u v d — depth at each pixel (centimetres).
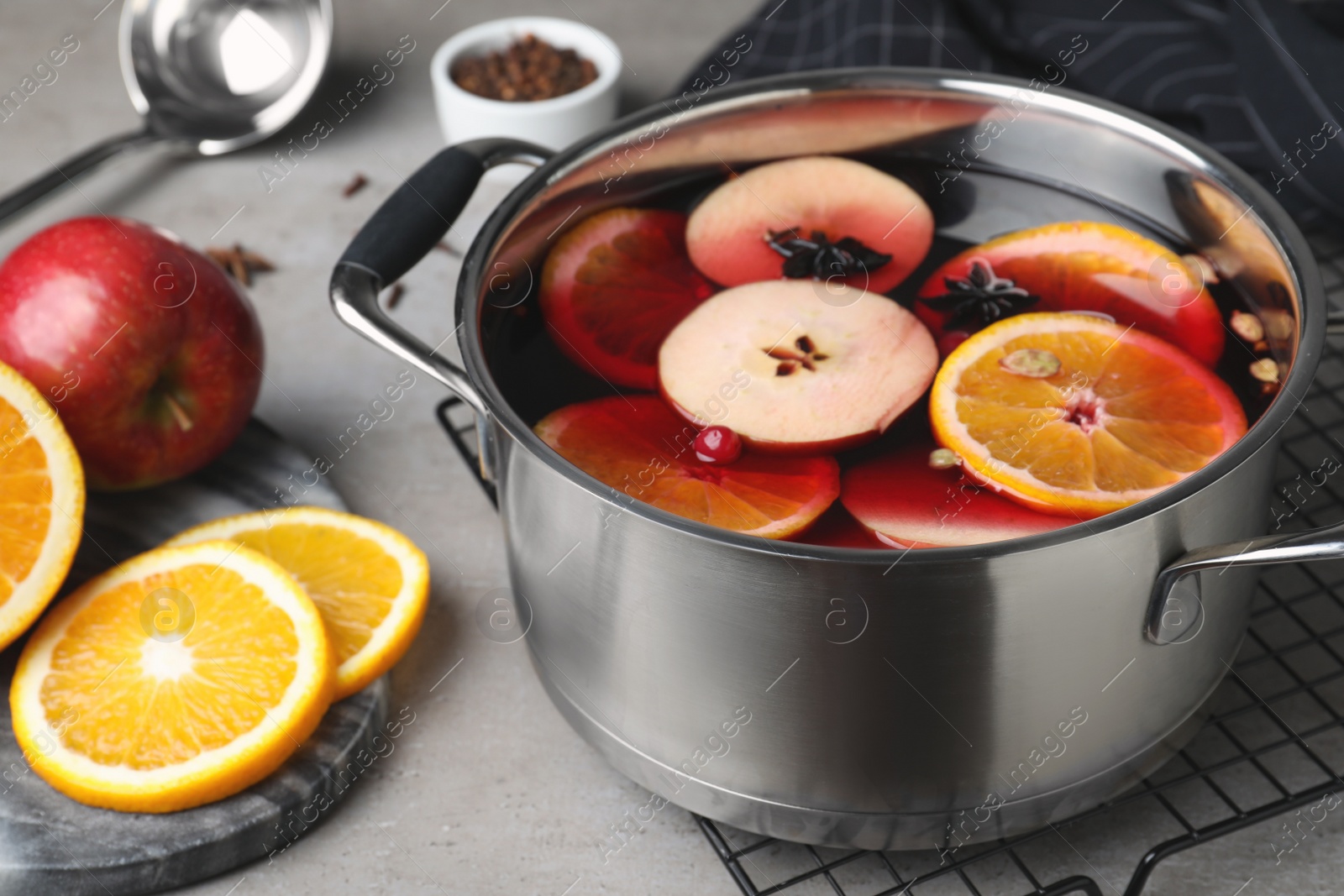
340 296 73
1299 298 67
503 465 70
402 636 87
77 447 95
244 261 127
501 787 84
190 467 101
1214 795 80
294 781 81
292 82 143
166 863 77
